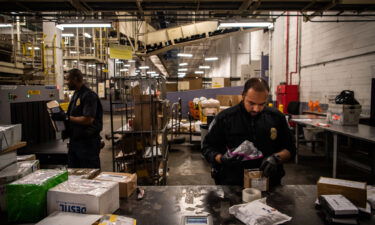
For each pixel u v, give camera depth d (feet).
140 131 8.52
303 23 20.61
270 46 28.12
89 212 2.94
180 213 3.26
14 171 3.53
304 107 20.62
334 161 10.57
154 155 9.02
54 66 20.97
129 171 8.91
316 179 11.31
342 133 9.51
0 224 3.02
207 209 3.36
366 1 11.23
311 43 19.42
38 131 9.73
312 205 3.49
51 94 10.61
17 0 11.19
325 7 11.87
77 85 7.69
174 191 3.97
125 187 3.71
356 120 11.19
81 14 13.24
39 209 3.03
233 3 11.71
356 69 14.33
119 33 21.30
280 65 25.41
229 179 4.46
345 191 3.29
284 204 3.51
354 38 14.43
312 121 12.85
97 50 30.37
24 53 21.35
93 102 7.59
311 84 19.48
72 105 7.84
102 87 30.37
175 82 35.50
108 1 11.27
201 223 2.89
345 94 11.59
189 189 4.04
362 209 3.14
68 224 2.67
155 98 8.83
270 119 4.52
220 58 50.49
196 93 30.25
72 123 7.51
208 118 12.67
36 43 25.36
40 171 3.53
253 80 4.24
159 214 3.24
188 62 68.18
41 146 9.05
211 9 12.22
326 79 17.40
